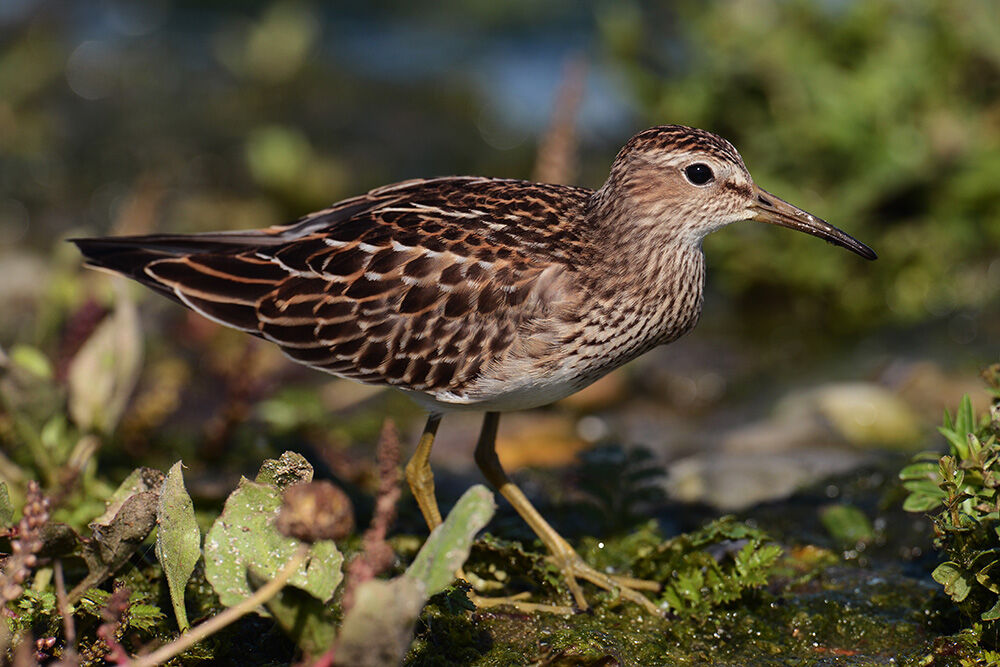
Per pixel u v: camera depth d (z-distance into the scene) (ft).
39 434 29.89
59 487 29.17
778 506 32.60
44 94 71.41
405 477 31.91
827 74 49.83
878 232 48.44
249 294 28.55
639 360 46.37
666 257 28.48
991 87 49.83
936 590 27.22
